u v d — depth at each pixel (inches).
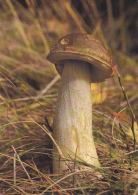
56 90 35.0
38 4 50.6
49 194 23.1
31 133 27.8
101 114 29.7
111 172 23.8
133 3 52.7
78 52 23.4
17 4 48.3
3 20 47.1
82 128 24.1
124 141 26.7
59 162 23.8
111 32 50.1
